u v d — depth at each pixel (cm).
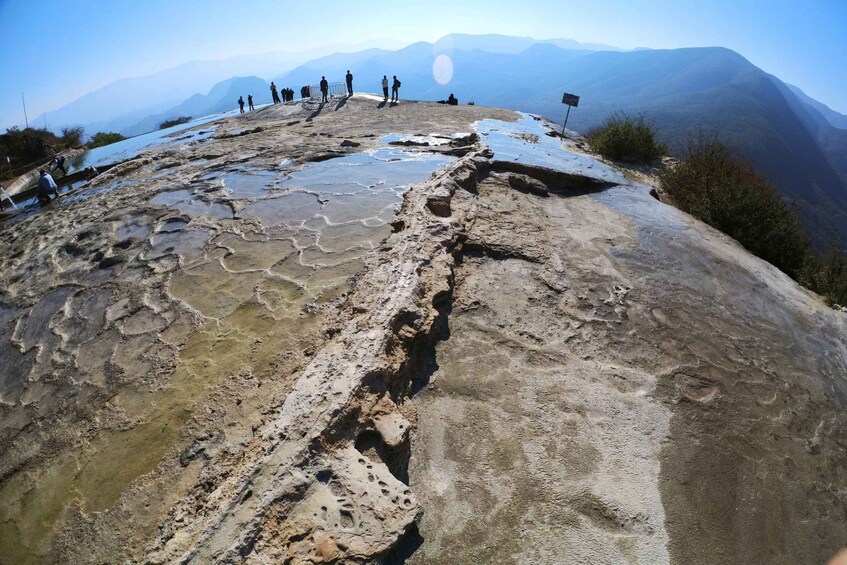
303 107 1955
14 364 461
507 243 530
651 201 752
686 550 252
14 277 651
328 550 211
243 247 605
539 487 273
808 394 388
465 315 414
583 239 579
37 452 353
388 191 762
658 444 312
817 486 308
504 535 247
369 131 1304
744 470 306
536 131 1367
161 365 414
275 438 258
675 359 396
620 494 274
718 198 789
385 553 219
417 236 493
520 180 725
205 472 303
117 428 358
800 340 461
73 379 420
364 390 292
